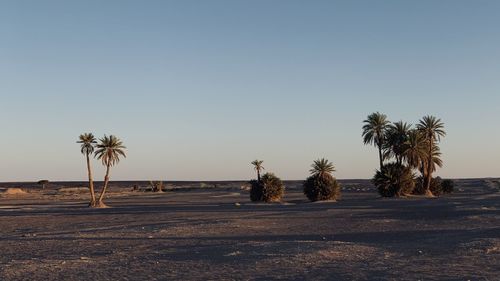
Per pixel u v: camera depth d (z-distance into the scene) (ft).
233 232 114.01
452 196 305.73
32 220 165.99
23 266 67.97
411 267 61.77
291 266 64.03
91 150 264.11
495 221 128.47
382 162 322.55
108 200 339.98
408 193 294.46
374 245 83.82
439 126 322.34
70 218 172.96
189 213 184.14
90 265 68.54
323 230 117.19
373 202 243.40
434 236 98.84
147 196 406.41
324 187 268.41
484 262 64.64
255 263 66.95
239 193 432.25
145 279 57.62
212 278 57.41
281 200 282.56
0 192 468.75
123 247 89.66
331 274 58.34
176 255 77.41
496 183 542.98
